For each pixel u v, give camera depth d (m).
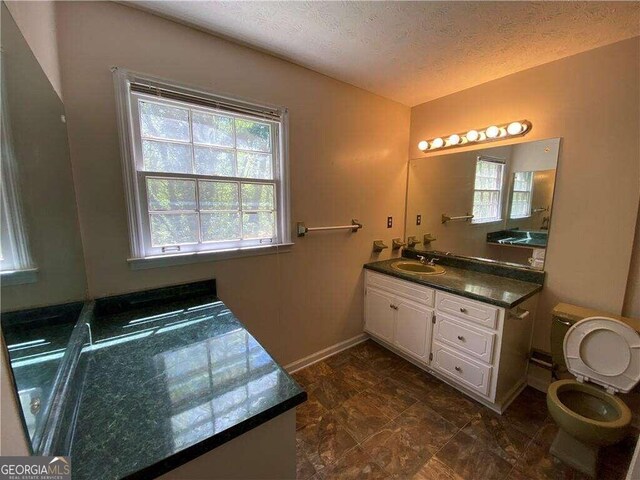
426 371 2.20
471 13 1.36
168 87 1.43
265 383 0.87
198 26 1.48
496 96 2.12
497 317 1.67
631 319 1.56
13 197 0.56
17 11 0.69
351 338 2.60
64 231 0.99
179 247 1.58
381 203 2.63
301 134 1.99
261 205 1.87
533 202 1.96
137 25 1.34
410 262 2.68
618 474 1.36
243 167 1.77
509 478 1.34
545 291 1.95
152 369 0.94
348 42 1.63
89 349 1.07
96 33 1.25
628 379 1.38
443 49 1.69
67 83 1.20
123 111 1.34
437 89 2.32
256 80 1.73
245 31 1.52
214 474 0.72
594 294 1.73
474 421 1.69
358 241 2.50
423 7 1.31
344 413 1.76
